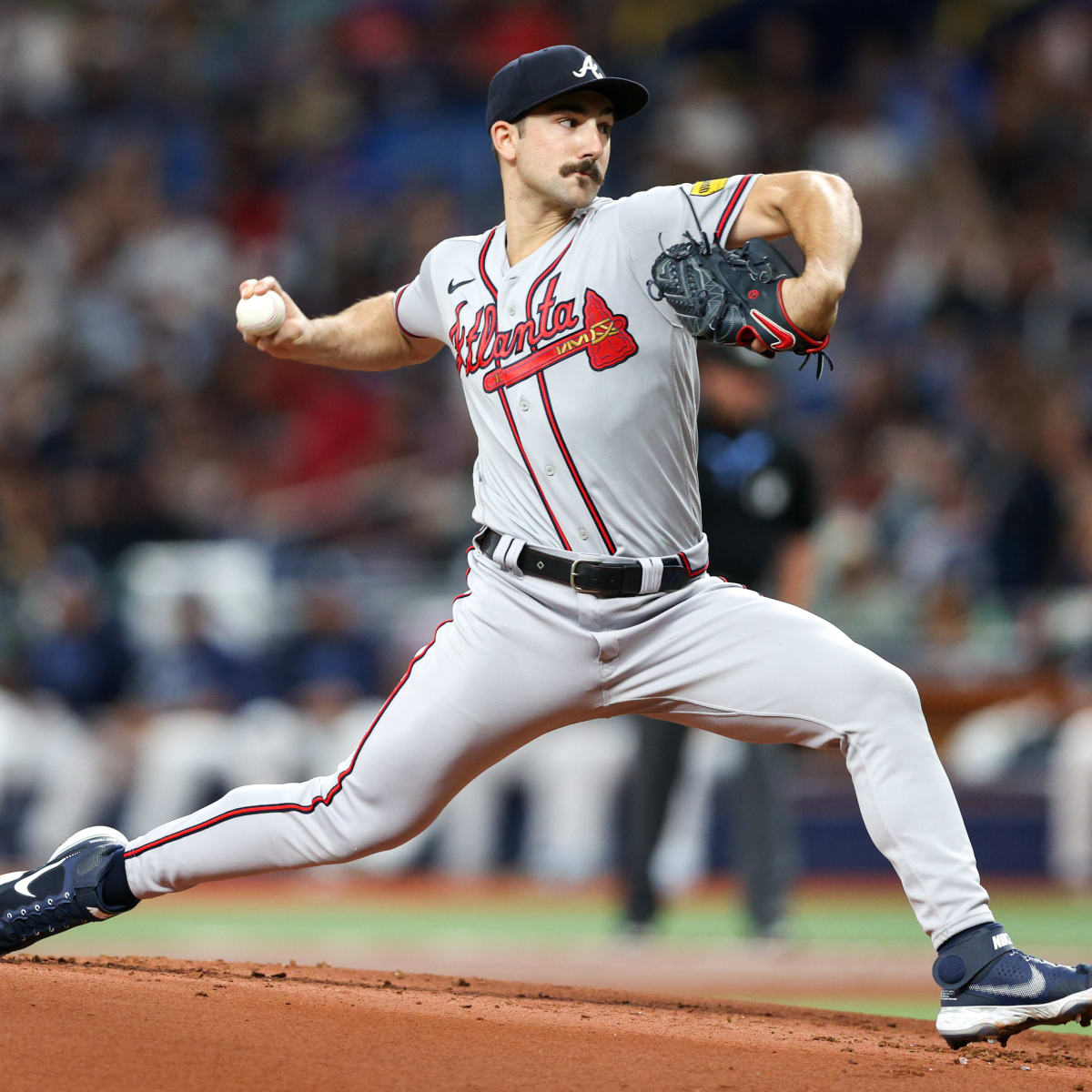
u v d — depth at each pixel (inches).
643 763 1042.7
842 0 2309.3
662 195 499.5
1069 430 1690.5
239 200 2406.5
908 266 2049.7
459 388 2018.9
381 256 2233.0
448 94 2425.0
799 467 996.6
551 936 1155.9
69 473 1907.0
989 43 2278.5
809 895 1432.1
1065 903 1342.3
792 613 518.3
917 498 1688.0
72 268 2324.1
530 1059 450.9
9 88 2546.8
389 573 1745.8
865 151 2164.1
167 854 542.3
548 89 502.6
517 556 515.5
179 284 2246.6
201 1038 447.8
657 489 513.0
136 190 2380.7
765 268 478.9
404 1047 454.3
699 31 2359.7
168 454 2010.3
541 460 510.0
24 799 1574.8
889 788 502.0
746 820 1035.9
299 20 2613.2
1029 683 1497.3
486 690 518.0
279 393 2119.8
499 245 532.7
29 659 1604.3
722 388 980.6
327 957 1019.9
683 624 519.8
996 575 1621.6
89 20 2605.8
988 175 2127.2
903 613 1563.7
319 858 533.6
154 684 1587.1
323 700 1552.7
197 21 2640.3
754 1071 451.8
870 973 975.6
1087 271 2006.6
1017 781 1481.3
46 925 551.8
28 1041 435.2
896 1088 441.4
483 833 1568.7
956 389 1849.2
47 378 2150.6
